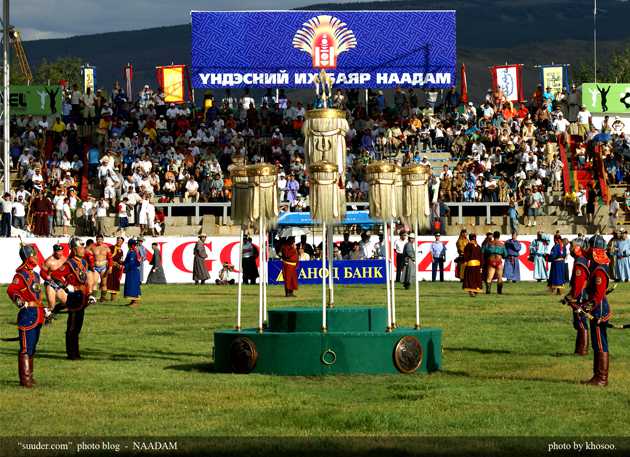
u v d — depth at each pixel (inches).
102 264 1678.2
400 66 2815.0
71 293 996.6
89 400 773.9
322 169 898.1
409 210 939.3
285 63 2812.5
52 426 689.6
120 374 893.2
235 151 2623.0
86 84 3759.8
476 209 2425.0
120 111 2787.9
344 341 862.5
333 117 915.4
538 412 727.1
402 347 866.8
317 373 861.2
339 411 729.0
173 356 1020.5
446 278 2196.1
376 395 783.1
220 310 1499.8
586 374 886.4
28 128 2677.2
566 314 1409.9
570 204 2429.9
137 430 677.3
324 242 899.4
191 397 780.6
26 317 833.5
